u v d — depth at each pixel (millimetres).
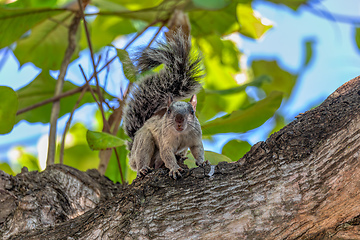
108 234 7074
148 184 7418
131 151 10633
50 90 13453
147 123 10219
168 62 10648
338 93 7430
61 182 9445
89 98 13336
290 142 7008
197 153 9430
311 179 6652
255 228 6676
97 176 10336
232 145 11164
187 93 11047
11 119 9523
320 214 6559
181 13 11047
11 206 8477
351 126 6641
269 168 6934
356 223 6691
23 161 14391
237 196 6879
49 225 7898
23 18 10641
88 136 9688
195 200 6992
